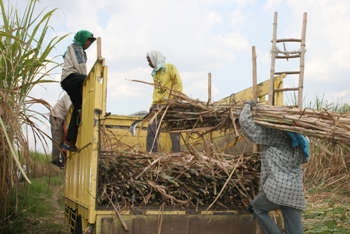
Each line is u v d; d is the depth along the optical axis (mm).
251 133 4141
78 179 5270
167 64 6855
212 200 4531
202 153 5281
